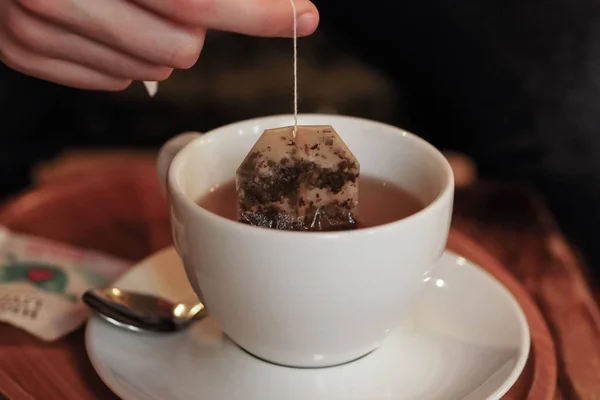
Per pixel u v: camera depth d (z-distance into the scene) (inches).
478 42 21.7
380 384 12.1
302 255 10.8
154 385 12.0
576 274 15.6
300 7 12.0
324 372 12.2
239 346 12.7
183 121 35.4
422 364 12.4
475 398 11.4
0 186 26.8
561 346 13.6
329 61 36.6
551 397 12.2
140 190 18.3
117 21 12.0
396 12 23.0
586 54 20.9
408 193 13.7
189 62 12.4
